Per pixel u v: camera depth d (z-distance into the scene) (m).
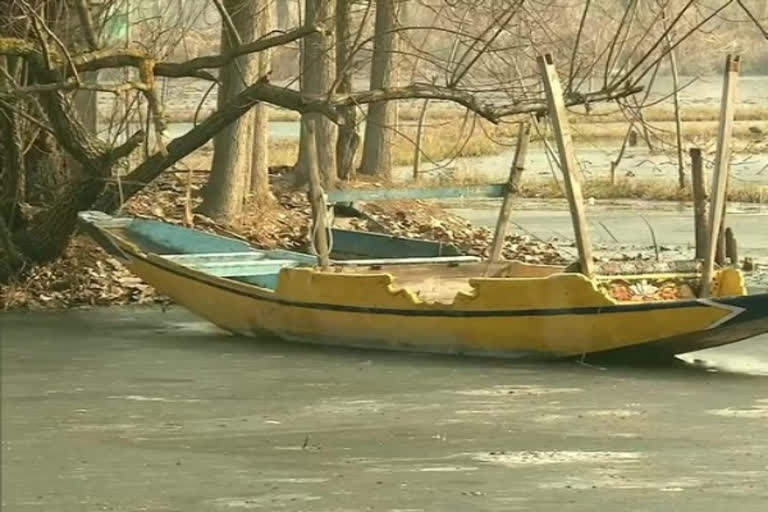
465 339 45.72
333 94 51.38
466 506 29.84
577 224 44.53
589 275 44.31
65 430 37.19
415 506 29.86
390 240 55.91
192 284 50.56
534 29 64.06
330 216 52.72
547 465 33.22
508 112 51.59
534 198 104.62
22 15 53.12
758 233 82.69
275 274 52.25
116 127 74.31
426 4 60.38
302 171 83.12
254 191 75.06
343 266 50.44
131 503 30.30
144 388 42.28
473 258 52.41
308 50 68.00
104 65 51.41
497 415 38.44
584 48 67.50
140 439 36.12
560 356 44.88
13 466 33.47
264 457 34.19
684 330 42.72
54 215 57.66
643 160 125.75
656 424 37.38
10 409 39.69
